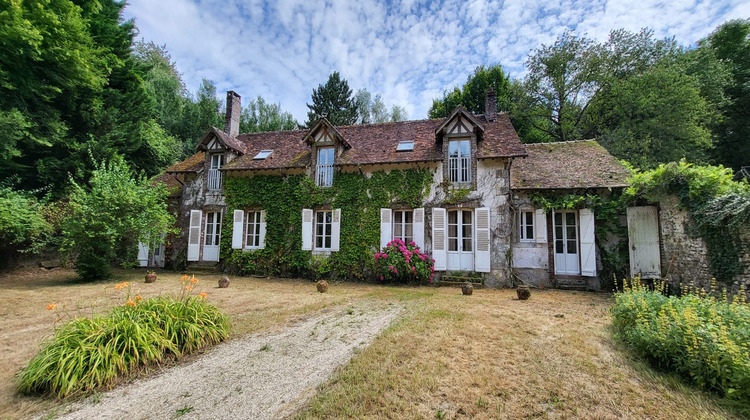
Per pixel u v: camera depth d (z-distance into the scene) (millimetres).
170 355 4062
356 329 5352
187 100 26172
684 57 18469
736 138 18922
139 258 13797
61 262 12461
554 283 10094
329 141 11969
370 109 34094
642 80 17219
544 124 22734
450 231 11008
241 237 12594
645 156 16109
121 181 10258
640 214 9078
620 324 4922
